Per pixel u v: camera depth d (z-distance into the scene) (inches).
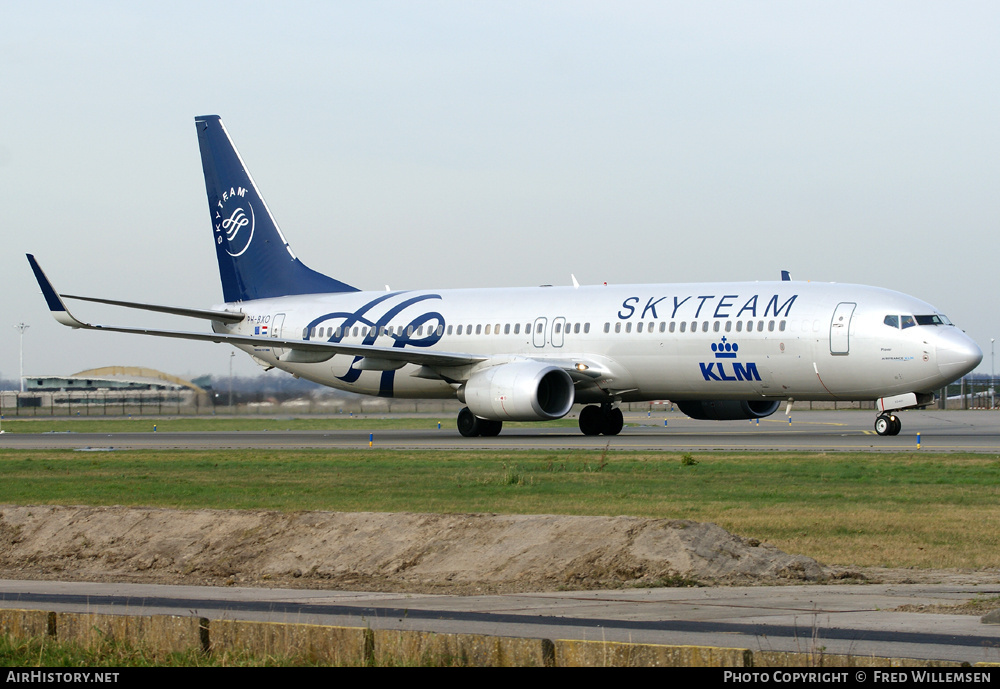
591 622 1785.2
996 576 2162.9
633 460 4549.7
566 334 6530.5
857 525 2778.1
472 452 5241.1
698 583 2149.4
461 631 1733.5
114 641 1721.2
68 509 2992.1
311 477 4247.0
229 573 2518.5
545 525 2444.6
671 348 6181.1
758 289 6127.0
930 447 5147.6
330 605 2010.3
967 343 5575.8
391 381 7278.5
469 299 7062.0
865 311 5738.2
